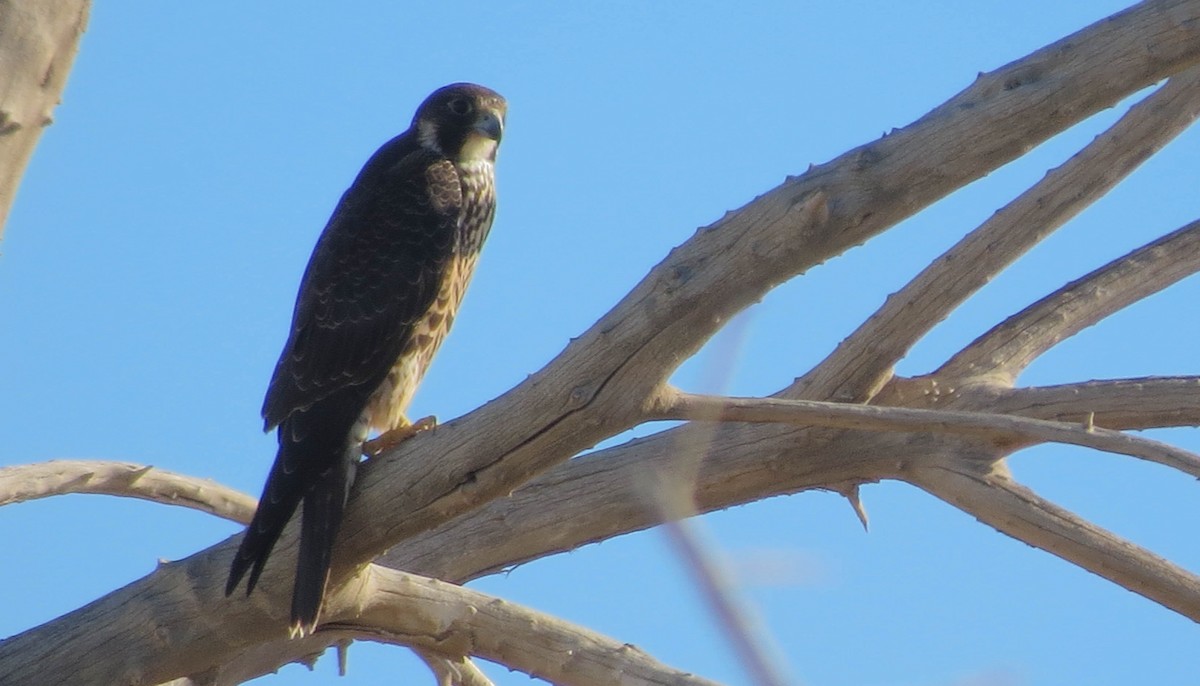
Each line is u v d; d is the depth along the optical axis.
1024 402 10.74
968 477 10.41
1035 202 10.71
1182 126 10.80
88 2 6.23
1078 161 10.80
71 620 8.62
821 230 6.98
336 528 8.27
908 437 10.67
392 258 10.70
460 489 8.03
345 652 10.98
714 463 10.97
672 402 7.45
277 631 8.67
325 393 10.07
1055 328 11.41
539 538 11.27
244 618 8.57
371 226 10.83
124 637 8.52
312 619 8.01
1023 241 10.73
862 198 6.94
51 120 6.27
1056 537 9.95
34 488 10.48
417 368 10.71
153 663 8.59
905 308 10.71
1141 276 11.68
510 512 11.32
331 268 10.60
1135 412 10.64
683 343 7.26
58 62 6.21
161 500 11.12
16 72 6.11
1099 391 10.71
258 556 8.17
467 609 9.09
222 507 11.26
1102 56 6.75
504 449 7.80
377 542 8.35
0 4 6.06
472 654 9.27
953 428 7.14
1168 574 9.53
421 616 9.09
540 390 7.55
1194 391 10.64
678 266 7.18
